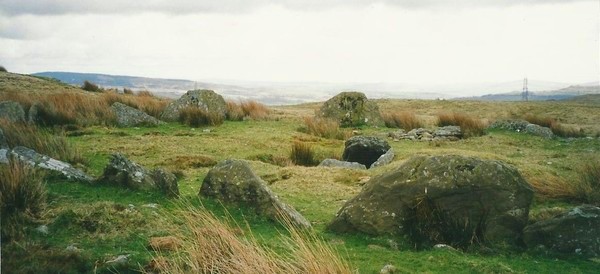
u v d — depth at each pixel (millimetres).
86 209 8352
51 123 20531
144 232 7879
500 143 21172
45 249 7078
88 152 16125
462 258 7855
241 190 9820
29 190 8547
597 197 11750
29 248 6980
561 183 12602
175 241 7379
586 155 18469
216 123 23719
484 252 8516
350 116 26812
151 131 21250
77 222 7922
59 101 23141
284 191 12531
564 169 16109
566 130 26766
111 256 6965
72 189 9742
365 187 9617
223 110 26125
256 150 18312
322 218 10336
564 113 45531
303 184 13203
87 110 22875
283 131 22844
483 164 9297
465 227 8938
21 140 13578
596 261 8148
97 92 38344
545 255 8438
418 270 7285
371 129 25641
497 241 8930
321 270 5895
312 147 19281
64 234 7648
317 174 14297
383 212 9141
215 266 6285
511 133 23969
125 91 40188
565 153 19125
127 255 6984
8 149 11766
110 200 9289
